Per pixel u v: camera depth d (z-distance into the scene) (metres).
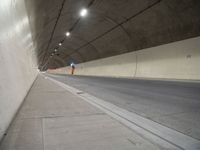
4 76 3.08
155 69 19.14
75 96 7.27
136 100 7.16
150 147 2.63
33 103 5.66
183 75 15.41
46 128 3.30
